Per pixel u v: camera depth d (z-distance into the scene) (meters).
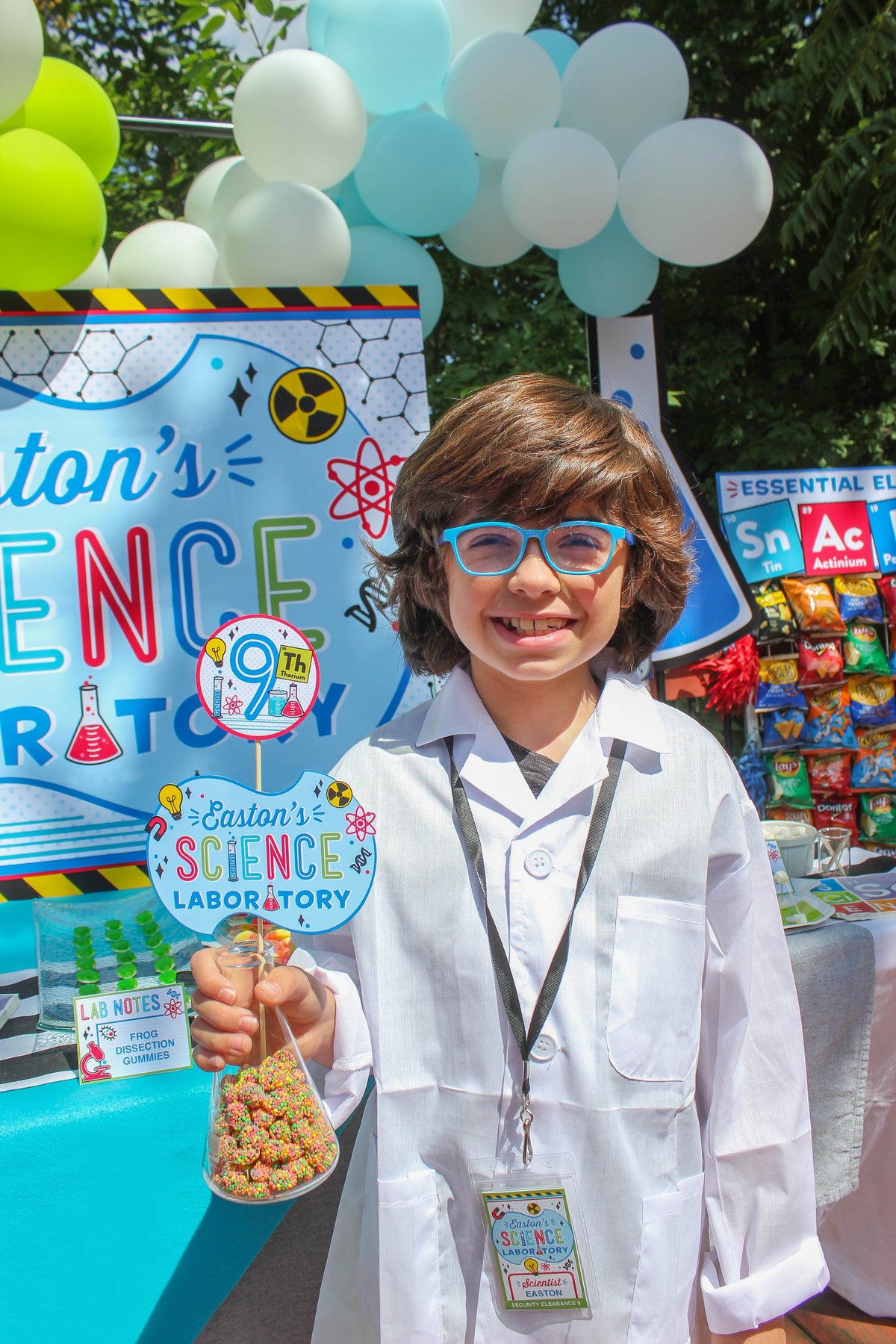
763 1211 0.93
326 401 1.75
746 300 5.12
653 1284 0.87
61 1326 1.20
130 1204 1.21
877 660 2.76
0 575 1.62
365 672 1.76
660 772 0.95
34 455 1.63
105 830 1.65
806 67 3.70
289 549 1.73
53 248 1.45
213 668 0.88
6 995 1.51
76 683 1.64
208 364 1.70
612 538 0.89
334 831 0.88
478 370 3.92
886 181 3.84
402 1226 0.88
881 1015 1.63
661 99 2.00
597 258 2.10
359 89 1.89
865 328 4.07
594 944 0.90
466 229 2.17
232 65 3.35
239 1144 0.84
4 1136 1.17
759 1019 0.95
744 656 2.55
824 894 1.78
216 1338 1.32
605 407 0.95
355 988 0.94
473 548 0.89
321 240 1.69
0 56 1.37
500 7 2.00
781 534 2.68
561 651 0.89
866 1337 1.75
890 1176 1.73
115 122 1.75
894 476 2.81
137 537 1.67
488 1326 0.86
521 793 0.94
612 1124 0.87
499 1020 0.89
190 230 1.85
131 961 1.34
